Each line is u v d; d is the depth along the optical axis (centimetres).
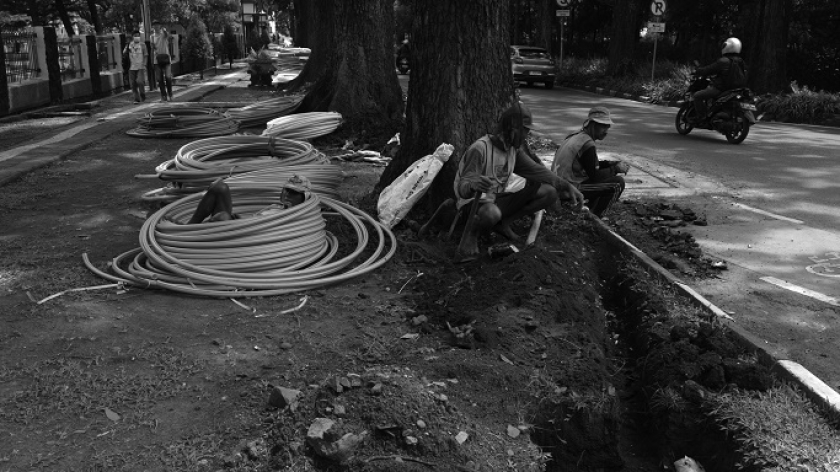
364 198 812
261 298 564
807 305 563
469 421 387
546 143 1282
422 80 748
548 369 450
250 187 743
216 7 6041
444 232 694
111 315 525
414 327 511
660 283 568
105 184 991
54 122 1689
